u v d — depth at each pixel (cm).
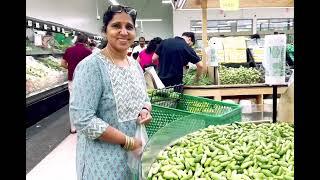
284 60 201
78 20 1104
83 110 176
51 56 916
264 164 171
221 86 463
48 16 740
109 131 179
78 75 180
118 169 185
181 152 185
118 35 189
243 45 562
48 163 457
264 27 1817
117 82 187
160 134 186
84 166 188
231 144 192
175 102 307
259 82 495
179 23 1844
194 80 482
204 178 162
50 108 789
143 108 200
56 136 591
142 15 2325
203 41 548
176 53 443
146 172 168
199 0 569
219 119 232
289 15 1789
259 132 208
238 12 1803
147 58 686
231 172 166
